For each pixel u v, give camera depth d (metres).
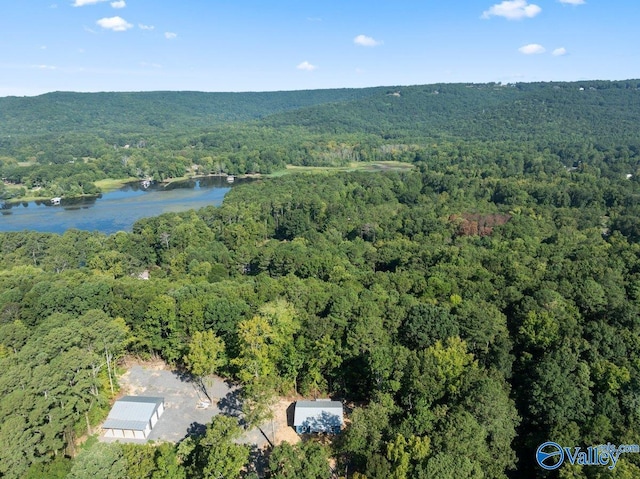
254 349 74.69
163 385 84.31
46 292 97.94
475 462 53.91
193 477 57.22
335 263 130.38
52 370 64.38
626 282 106.50
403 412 66.56
